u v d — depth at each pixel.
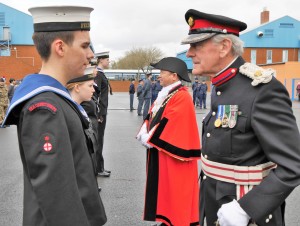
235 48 2.02
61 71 1.80
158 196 3.77
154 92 17.52
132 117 16.34
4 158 7.43
